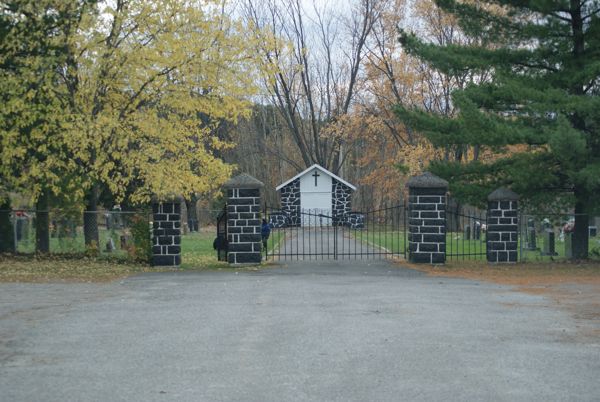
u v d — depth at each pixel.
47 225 21.23
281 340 9.07
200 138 20.91
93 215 20.89
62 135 17.98
